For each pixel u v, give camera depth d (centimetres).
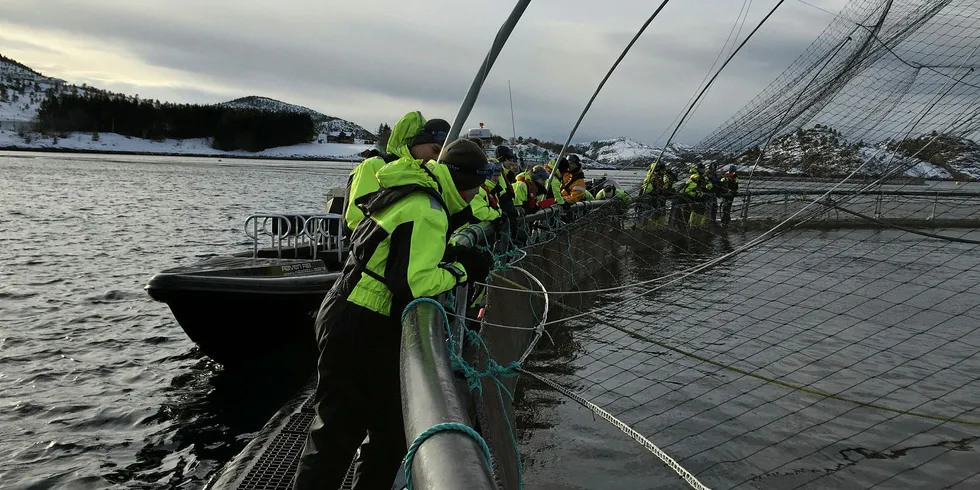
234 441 640
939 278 1190
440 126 324
